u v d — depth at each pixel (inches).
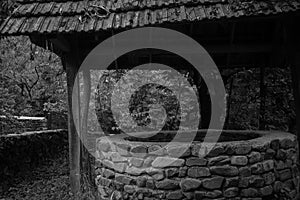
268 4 152.1
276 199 161.0
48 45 182.4
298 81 166.4
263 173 157.8
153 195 158.1
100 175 187.3
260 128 249.4
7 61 349.7
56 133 311.1
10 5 270.4
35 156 264.4
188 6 162.9
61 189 202.2
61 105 389.7
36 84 392.8
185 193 153.6
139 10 166.1
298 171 180.2
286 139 171.9
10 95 342.0
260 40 205.8
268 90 283.0
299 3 148.9
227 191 151.7
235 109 305.3
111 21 159.6
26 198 193.6
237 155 153.6
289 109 267.6
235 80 305.3
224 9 154.9
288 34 166.2
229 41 197.6
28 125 369.7
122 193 168.2
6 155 228.1
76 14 167.2
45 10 169.5
